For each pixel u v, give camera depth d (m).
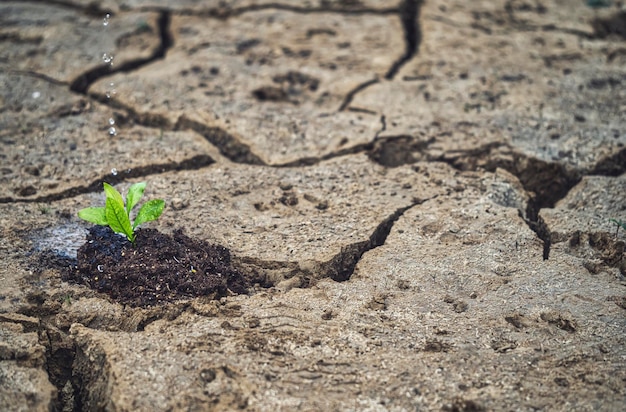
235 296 1.23
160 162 1.42
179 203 1.35
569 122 1.52
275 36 1.73
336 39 1.72
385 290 1.23
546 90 1.59
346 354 1.16
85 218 1.26
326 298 1.22
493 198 1.37
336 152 1.45
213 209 1.34
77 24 1.76
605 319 1.20
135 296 1.22
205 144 1.47
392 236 1.31
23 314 1.20
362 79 1.61
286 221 1.32
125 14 1.79
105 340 1.16
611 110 1.55
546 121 1.52
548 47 1.71
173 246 1.27
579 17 1.81
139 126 1.51
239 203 1.36
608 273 1.26
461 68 1.65
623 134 1.49
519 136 1.48
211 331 1.18
